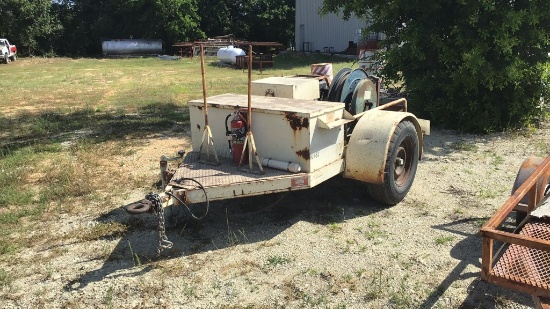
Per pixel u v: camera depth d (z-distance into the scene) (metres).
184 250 4.54
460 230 4.79
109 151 8.09
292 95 5.50
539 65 9.10
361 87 5.62
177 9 41.03
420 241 4.58
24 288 4.00
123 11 41.91
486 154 7.55
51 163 7.46
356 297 3.72
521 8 8.84
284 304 3.67
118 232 4.94
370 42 22.81
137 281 4.04
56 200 5.88
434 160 7.25
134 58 37.78
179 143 8.62
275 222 5.08
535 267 3.12
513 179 6.25
